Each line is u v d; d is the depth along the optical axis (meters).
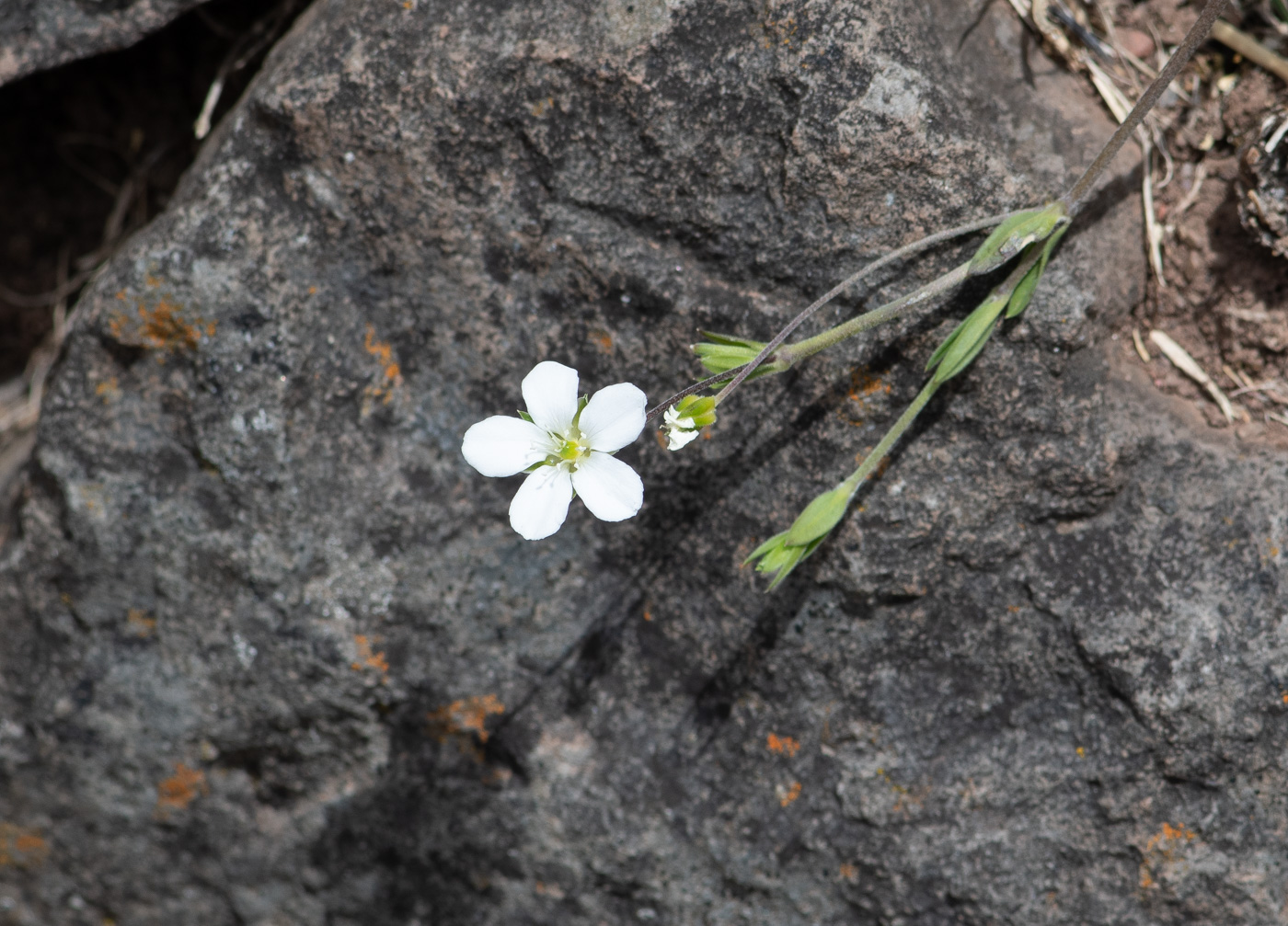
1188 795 0.29
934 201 0.29
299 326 0.30
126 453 0.30
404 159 0.29
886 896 0.30
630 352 0.29
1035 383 0.29
